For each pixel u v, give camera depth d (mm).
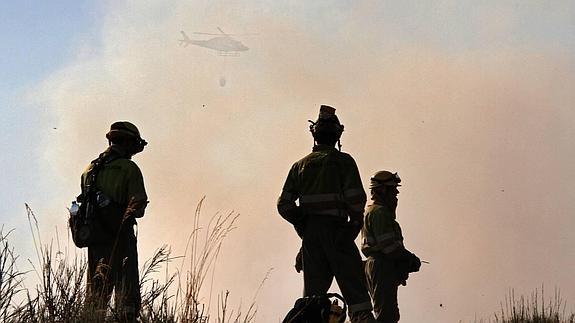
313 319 10555
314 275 12406
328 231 12383
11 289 8688
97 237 11383
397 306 14539
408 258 14664
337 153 12625
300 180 12648
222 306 8812
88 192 11602
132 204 11562
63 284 9031
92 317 9023
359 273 12391
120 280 11227
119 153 11961
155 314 9008
